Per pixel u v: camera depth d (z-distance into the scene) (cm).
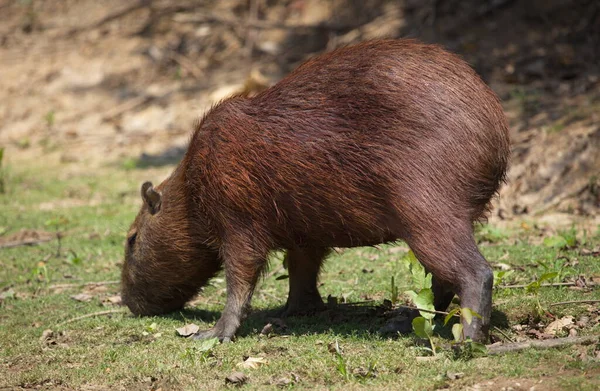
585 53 4397
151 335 1875
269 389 1450
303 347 1692
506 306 1847
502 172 1677
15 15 6359
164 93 5084
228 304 1798
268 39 5409
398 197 1590
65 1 6419
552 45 4516
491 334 1678
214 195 1767
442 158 1573
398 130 1595
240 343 1752
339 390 1417
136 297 2027
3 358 1767
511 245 2458
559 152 3177
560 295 1877
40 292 2366
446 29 4853
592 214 2802
